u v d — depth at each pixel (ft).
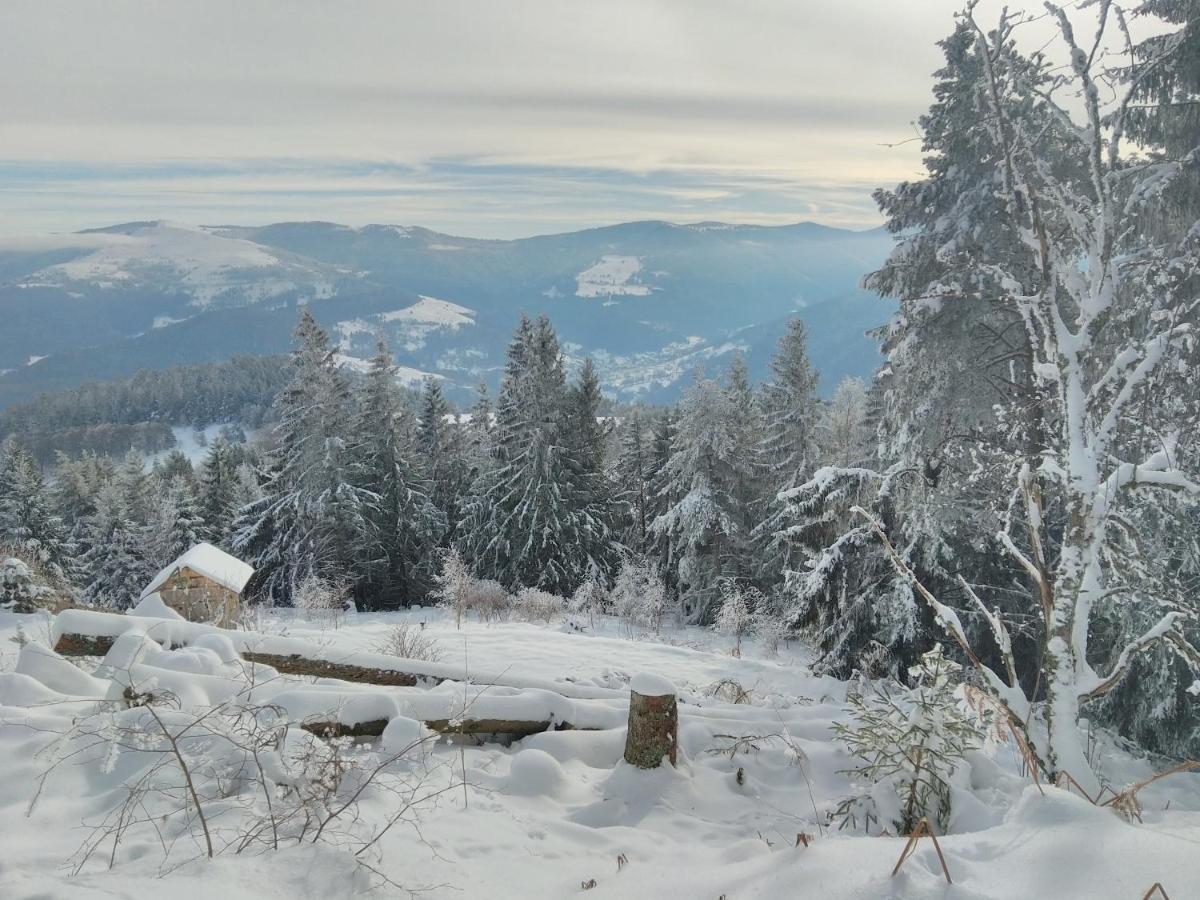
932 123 37.55
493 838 11.63
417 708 16.37
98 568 123.65
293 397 92.07
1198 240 27.22
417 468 107.34
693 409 81.51
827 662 39.40
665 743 15.53
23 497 119.03
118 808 11.28
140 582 119.75
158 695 13.94
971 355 37.24
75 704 15.02
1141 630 27.58
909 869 8.04
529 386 91.56
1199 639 26.84
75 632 18.67
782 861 9.16
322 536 90.07
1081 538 14.47
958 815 13.29
